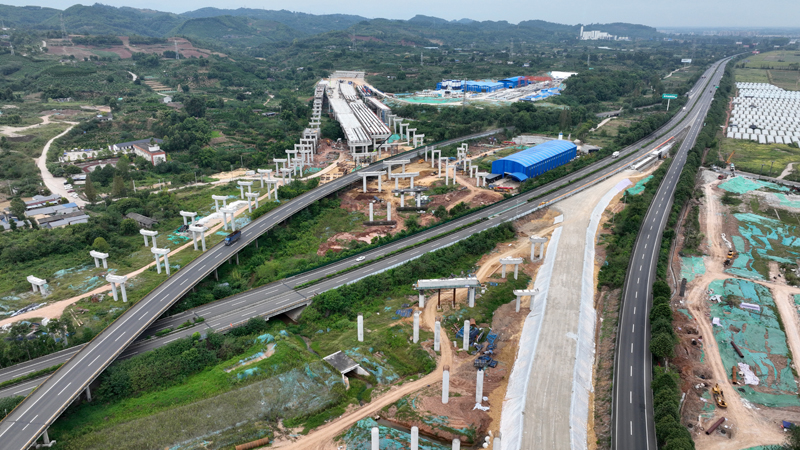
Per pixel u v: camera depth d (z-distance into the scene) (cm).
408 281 17012
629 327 14450
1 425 10256
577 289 16250
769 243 19875
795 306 15588
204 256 17488
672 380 11762
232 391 12094
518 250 19638
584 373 12731
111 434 10750
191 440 10781
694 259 18612
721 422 11169
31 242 18138
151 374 12406
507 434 10875
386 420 11644
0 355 12450
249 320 14362
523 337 14250
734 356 13400
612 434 10794
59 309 14538
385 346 13962
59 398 11012
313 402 12069
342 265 17912
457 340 14200
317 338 14650
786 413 11494
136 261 17550
